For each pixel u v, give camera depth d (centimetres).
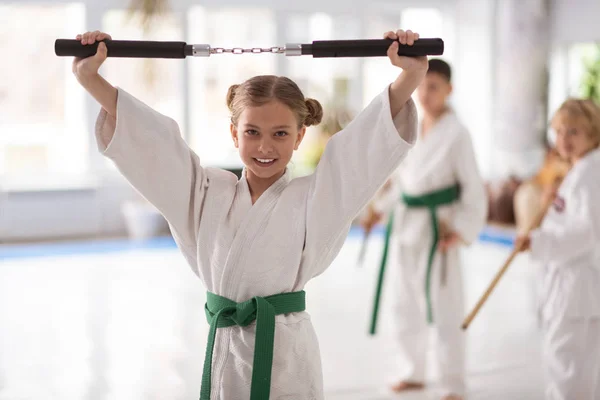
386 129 173
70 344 404
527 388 341
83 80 166
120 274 597
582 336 274
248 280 176
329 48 167
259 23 830
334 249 187
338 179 180
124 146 171
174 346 400
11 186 750
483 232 790
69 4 753
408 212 345
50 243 744
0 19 741
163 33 785
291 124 174
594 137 278
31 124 762
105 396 326
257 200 180
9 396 325
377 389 339
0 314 470
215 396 179
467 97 927
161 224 785
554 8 834
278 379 175
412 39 166
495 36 885
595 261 274
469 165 335
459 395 327
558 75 845
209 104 819
